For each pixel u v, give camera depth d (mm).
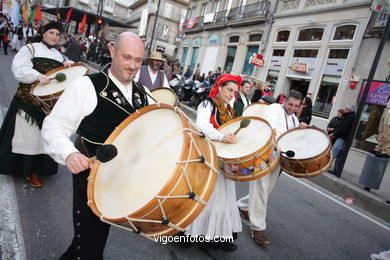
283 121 3562
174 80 12531
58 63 3328
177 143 1499
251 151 2377
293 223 3805
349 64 11695
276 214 3996
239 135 2729
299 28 14234
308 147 3164
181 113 1643
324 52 12812
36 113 3170
